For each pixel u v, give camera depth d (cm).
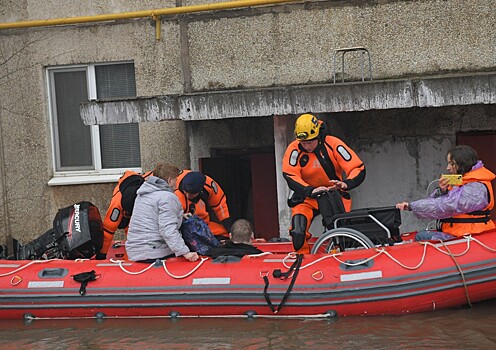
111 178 1257
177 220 902
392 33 1126
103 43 1246
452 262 834
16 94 1280
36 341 831
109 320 895
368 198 1206
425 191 1181
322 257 863
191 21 1210
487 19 1090
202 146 1245
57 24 1247
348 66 1148
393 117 1184
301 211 952
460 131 1159
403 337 766
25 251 973
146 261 914
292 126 1109
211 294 867
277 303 848
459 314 834
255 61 1188
